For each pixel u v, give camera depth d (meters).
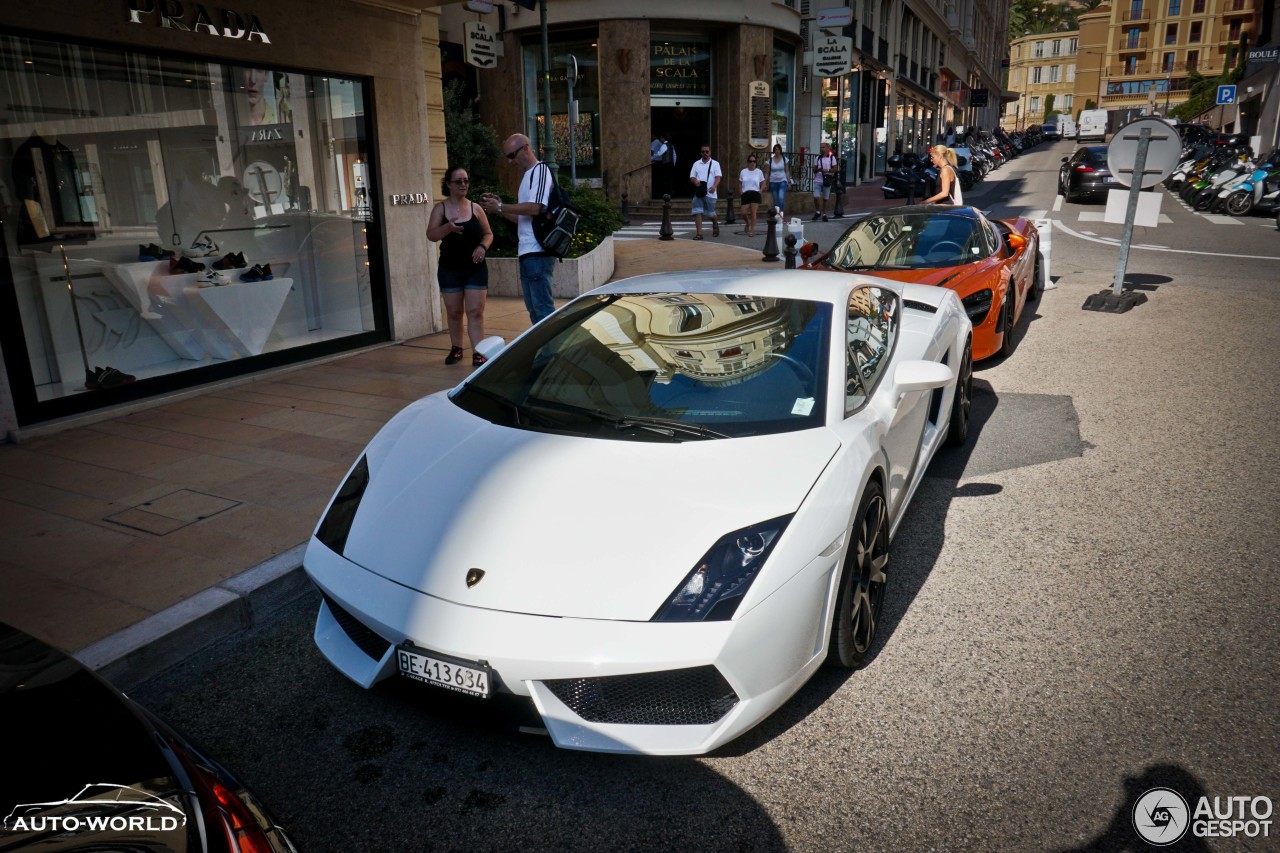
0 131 5.57
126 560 3.81
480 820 2.42
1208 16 85.25
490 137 14.14
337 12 7.49
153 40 6.10
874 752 2.65
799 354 3.39
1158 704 2.85
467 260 7.25
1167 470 5.02
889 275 7.25
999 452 5.44
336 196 7.93
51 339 5.86
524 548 2.55
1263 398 6.35
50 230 5.85
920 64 44.25
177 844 1.51
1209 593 3.59
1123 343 8.22
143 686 3.10
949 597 3.62
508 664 2.33
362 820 2.43
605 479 2.77
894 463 3.54
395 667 2.57
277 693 3.05
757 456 2.86
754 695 2.44
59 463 5.09
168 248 6.63
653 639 2.31
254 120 7.20
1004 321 7.48
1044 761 2.59
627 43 23.09
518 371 3.59
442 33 21.50
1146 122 9.41
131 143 6.34
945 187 11.48
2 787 1.55
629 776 2.58
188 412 6.14
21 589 3.55
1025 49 107.56
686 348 3.50
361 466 3.24
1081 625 3.37
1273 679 2.97
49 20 5.49
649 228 20.77
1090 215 21.17
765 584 2.45
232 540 4.00
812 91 28.45
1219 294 10.41
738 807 2.44
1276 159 20.34
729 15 23.52
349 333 8.21
